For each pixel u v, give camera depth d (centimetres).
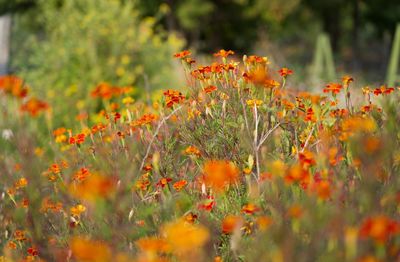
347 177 355
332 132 403
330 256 296
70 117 1022
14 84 367
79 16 1233
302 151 416
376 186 355
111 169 418
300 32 4412
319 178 352
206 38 3123
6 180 464
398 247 304
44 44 1267
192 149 454
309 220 305
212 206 388
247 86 468
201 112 472
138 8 2611
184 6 2680
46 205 433
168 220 368
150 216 376
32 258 408
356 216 316
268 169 373
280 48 4153
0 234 473
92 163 479
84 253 283
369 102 445
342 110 441
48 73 1189
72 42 1199
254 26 3103
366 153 352
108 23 1219
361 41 5559
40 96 1148
